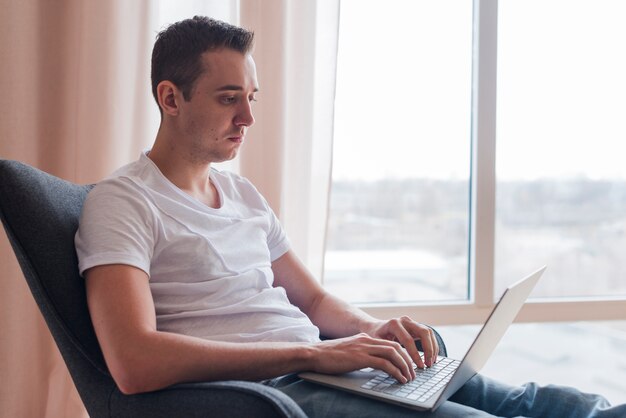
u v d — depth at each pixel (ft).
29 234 3.06
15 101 5.15
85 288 3.21
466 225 6.96
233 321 3.54
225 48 3.73
